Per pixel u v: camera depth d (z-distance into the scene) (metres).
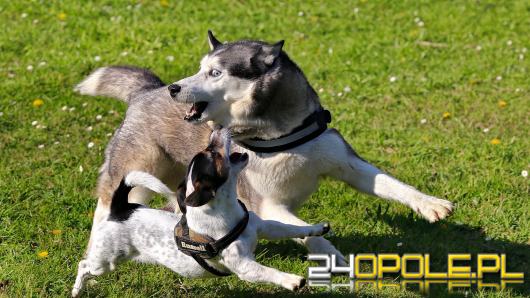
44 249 7.37
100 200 7.34
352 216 7.97
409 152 9.27
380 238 7.59
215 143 5.70
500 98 10.67
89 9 13.65
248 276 5.61
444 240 7.54
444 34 12.84
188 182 5.60
